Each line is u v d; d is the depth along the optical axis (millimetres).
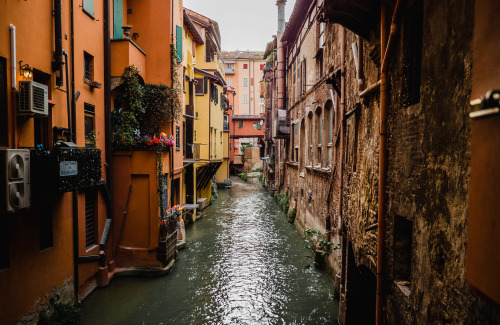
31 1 6723
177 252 13625
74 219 8539
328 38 11508
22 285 6566
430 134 3654
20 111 6062
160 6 13109
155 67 13156
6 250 6227
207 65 26625
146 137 11297
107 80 10602
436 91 3525
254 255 13938
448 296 3176
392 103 4949
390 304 4926
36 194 6555
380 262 5137
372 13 5562
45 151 6195
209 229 18312
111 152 10812
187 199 19875
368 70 6301
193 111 20656
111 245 10984
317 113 14219
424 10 3857
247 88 68938
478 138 2182
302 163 18359
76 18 8742
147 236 11273
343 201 8742
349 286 7922
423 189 3814
